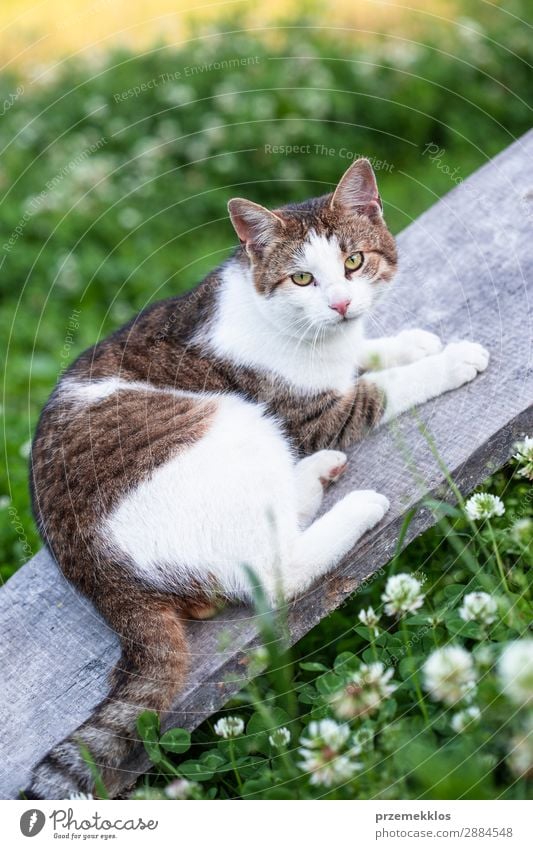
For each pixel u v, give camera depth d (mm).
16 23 2482
